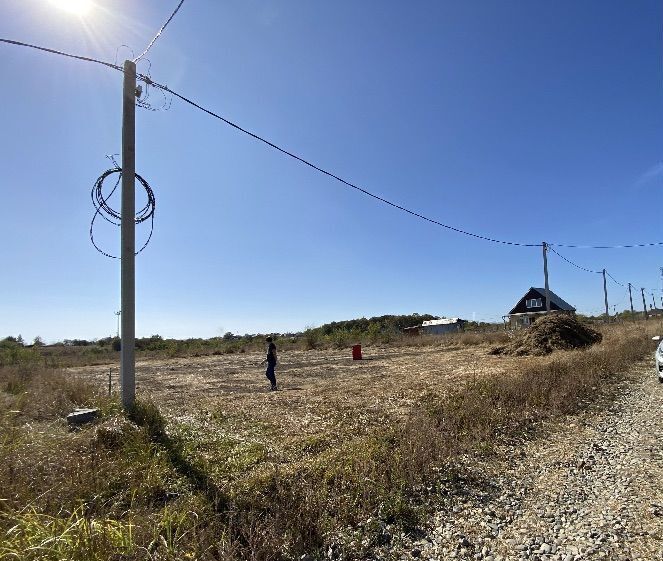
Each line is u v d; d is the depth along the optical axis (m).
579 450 7.14
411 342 38.75
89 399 10.08
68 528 3.36
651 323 42.03
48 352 43.62
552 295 59.12
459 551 4.21
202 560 3.56
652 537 4.34
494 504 5.21
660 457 6.63
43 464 5.13
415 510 4.91
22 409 9.09
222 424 9.09
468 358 23.78
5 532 3.41
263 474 5.66
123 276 8.21
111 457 5.80
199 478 5.55
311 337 43.22
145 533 3.76
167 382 18.73
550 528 4.62
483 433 7.65
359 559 4.09
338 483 5.40
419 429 7.19
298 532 4.21
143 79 8.34
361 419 9.41
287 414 10.22
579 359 15.97
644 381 13.65
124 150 8.34
